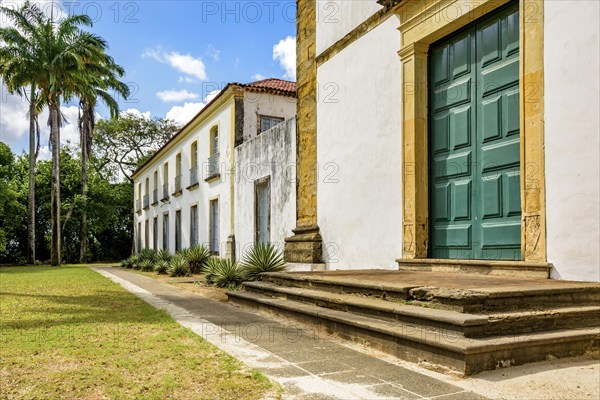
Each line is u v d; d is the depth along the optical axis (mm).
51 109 25844
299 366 3811
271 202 13750
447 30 7270
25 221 33438
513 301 4223
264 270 10875
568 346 3889
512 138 6355
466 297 4055
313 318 5426
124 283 12367
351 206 9203
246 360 3994
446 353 3629
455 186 7258
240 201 16297
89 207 33719
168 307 7375
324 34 10367
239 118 17109
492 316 3865
